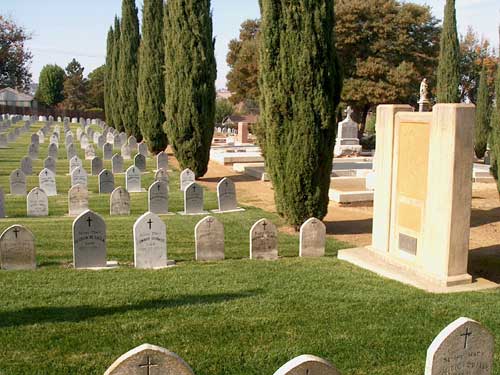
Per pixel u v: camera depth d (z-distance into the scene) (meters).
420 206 9.08
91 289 7.93
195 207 15.06
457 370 4.76
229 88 52.69
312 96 11.85
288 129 12.15
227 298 7.66
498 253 11.28
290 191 12.41
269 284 8.42
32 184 19.30
